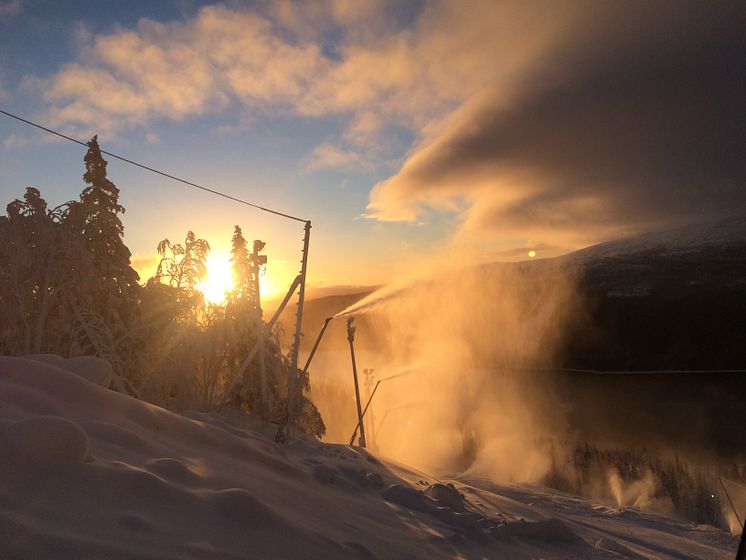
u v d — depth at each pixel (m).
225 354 19.08
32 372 5.12
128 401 5.67
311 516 4.90
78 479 3.23
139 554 2.71
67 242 14.47
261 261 16.86
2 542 2.39
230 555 3.16
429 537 6.01
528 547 6.99
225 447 6.05
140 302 17.19
